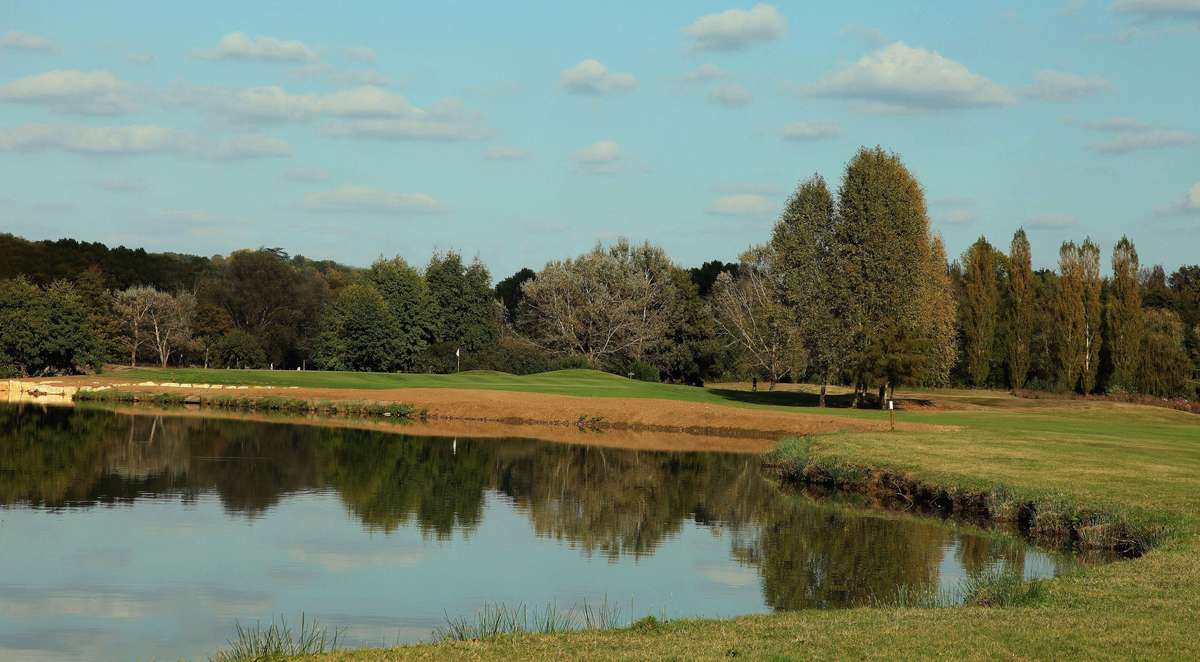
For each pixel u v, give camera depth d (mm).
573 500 39969
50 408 75125
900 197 79500
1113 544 28406
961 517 34938
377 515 36031
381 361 123312
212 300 138875
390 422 71438
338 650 16734
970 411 78438
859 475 41500
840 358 79062
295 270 156875
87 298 125188
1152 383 101875
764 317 97000
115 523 33562
